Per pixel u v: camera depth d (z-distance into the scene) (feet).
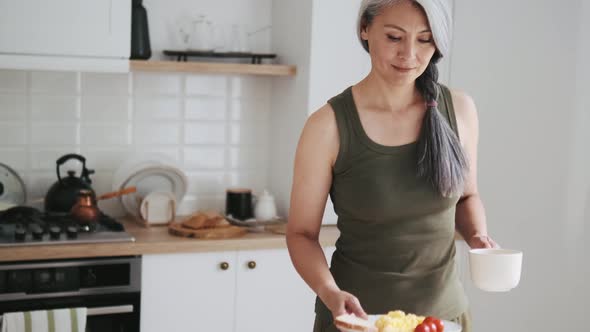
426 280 6.24
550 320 10.30
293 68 11.37
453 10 11.36
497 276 5.58
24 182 11.35
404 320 5.15
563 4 10.00
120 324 9.83
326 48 11.01
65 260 9.46
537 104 10.36
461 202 6.83
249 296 10.44
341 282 6.38
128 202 11.42
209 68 11.00
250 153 12.51
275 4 12.19
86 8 10.30
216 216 10.82
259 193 12.60
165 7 11.80
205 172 12.28
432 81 6.15
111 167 11.75
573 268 9.99
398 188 6.05
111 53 10.47
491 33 10.89
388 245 6.19
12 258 9.21
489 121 10.96
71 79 11.44
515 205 10.68
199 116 12.17
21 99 11.25
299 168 6.32
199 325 10.25
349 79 11.18
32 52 10.14
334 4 10.97
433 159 5.95
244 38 11.84
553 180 10.21
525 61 10.48
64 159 10.93
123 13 10.47
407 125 6.13
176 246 9.96
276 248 10.49
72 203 10.85
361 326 4.97
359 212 6.19
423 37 5.69
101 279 9.67
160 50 11.82
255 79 12.41
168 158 11.78
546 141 10.27
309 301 10.74
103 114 11.66
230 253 10.29
